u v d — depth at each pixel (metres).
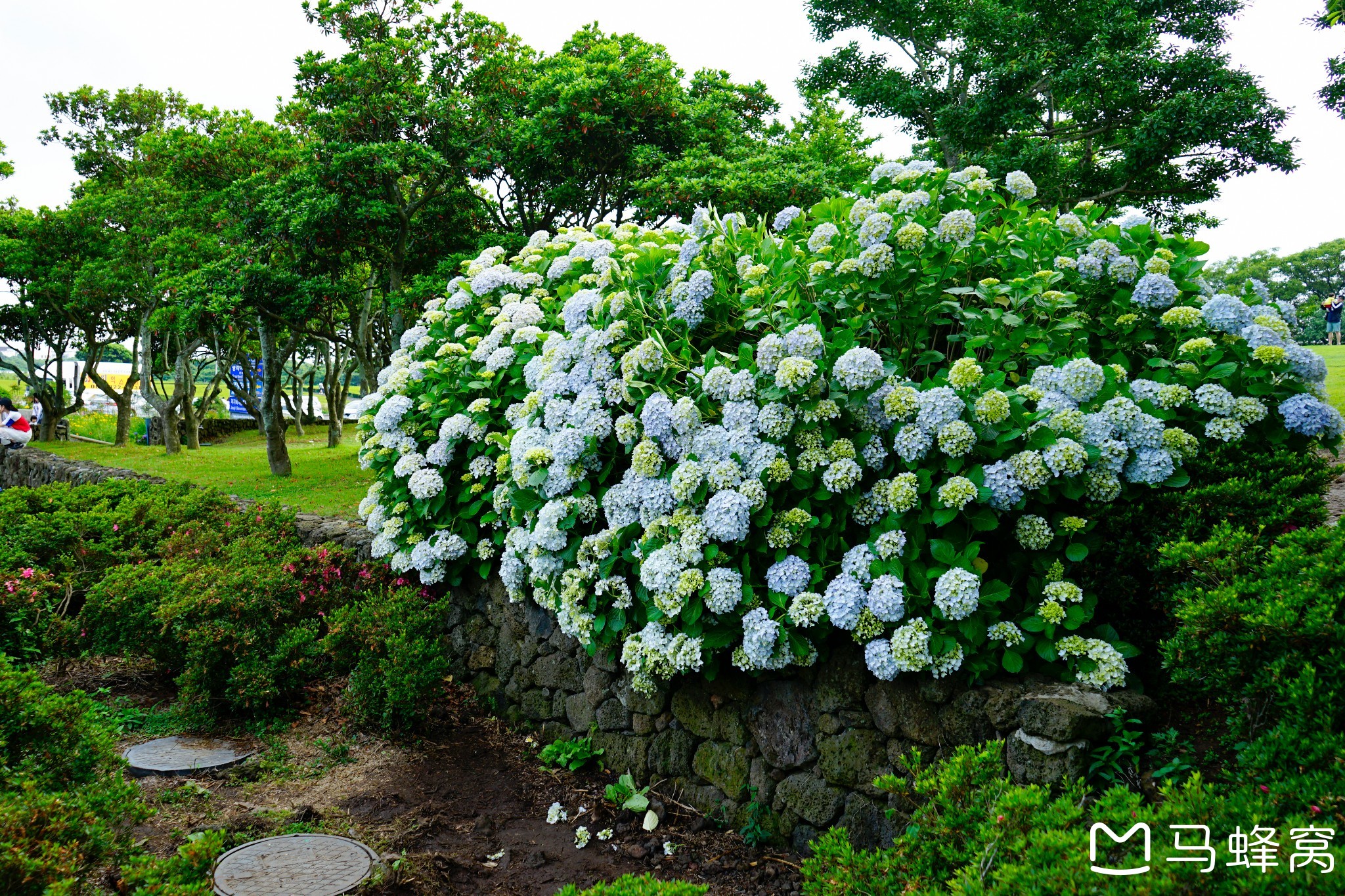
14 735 2.76
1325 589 2.02
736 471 2.92
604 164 12.91
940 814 2.26
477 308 5.15
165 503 6.39
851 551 2.81
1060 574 2.69
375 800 3.45
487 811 3.41
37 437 26.19
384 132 12.88
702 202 11.02
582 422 3.47
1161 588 2.66
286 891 2.60
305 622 4.58
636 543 3.38
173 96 22.62
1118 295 3.23
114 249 19.92
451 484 4.73
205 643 4.03
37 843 2.21
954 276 3.10
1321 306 19.73
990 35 11.64
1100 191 11.80
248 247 12.87
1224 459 2.81
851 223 3.32
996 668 2.65
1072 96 11.30
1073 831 1.78
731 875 2.89
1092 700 2.40
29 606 4.77
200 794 3.39
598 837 3.20
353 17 12.94
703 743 3.33
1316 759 1.83
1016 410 2.65
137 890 2.20
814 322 3.01
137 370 24.80
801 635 2.88
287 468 13.70
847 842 2.32
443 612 4.62
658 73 11.96
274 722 4.11
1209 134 9.93
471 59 13.54
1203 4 10.99
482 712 4.47
